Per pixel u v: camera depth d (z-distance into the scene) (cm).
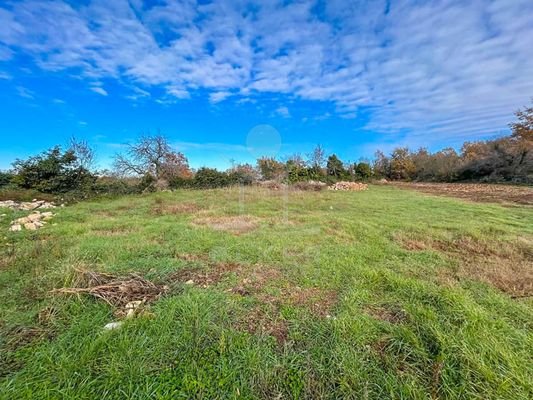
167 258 330
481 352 161
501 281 279
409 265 327
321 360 162
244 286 264
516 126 1897
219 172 1623
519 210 783
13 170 1075
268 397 138
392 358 162
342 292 251
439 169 2644
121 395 135
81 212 711
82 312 208
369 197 1161
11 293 236
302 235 458
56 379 144
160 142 1541
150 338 176
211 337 182
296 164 2030
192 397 136
